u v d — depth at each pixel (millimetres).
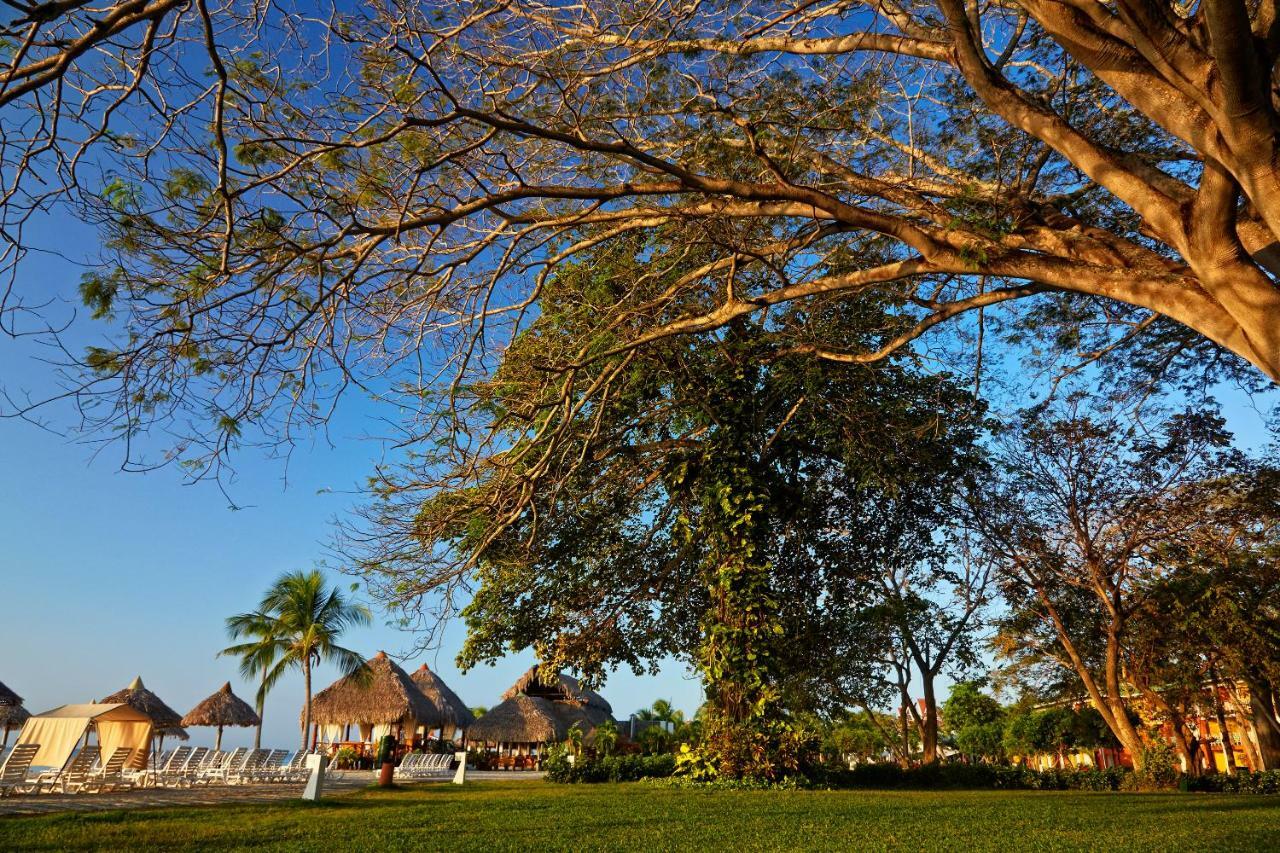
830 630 22844
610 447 17328
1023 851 9023
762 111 10195
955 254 7785
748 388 18734
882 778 24531
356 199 8344
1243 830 10977
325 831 10328
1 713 31375
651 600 21266
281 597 37000
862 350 16078
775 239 11781
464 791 19516
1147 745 25812
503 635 20750
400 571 12383
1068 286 7199
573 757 26328
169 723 33469
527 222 9211
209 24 6238
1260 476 24469
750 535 18141
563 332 13812
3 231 6375
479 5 8977
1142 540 25734
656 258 12719
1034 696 36781
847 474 20250
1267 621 24969
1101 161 6668
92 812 12266
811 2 8898
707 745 19188
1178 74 5559
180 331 7586
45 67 5672
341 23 8008
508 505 12992
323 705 39750
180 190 7199
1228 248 5867
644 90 10297
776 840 9805
